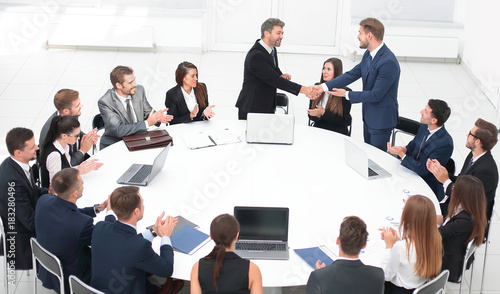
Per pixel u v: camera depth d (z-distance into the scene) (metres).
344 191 4.09
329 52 9.29
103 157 4.48
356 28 8.89
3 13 8.53
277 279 3.14
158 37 8.91
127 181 4.09
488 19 7.75
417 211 3.06
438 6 8.76
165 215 3.71
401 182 4.25
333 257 3.33
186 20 8.82
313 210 3.83
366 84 5.16
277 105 5.96
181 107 5.19
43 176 4.09
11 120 6.52
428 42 8.86
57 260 3.22
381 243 3.49
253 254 3.33
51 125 4.03
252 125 4.75
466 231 3.50
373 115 5.24
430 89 8.01
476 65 8.25
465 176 3.53
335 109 5.39
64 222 3.33
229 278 2.83
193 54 8.98
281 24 5.23
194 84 5.09
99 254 3.13
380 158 4.64
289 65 8.76
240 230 3.45
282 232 3.44
